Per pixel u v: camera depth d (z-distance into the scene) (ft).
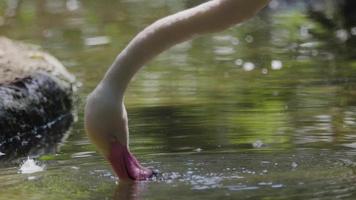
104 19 104.42
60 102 61.11
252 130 50.21
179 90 63.67
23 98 57.88
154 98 61.05
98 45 86.99
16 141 55.16
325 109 55.21
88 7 115.55
